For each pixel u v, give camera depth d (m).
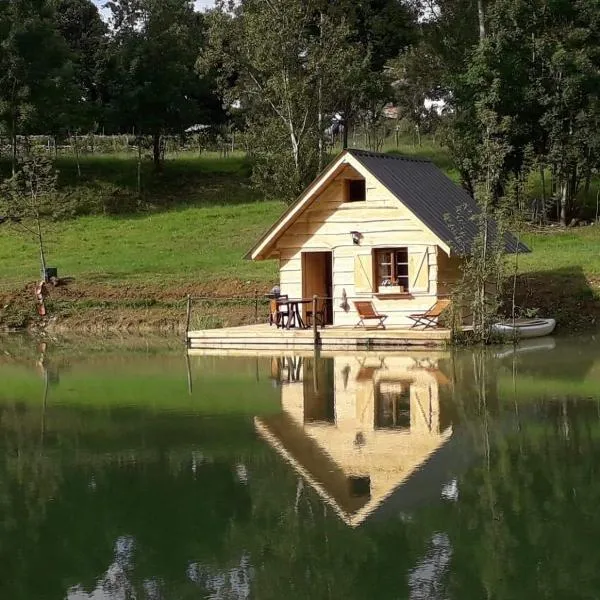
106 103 56.84
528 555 9.38
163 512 11.09
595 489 11.20
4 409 17.50
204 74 46.69
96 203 47.78
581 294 26.59
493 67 37.66
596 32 38.56
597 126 36.53
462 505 10.84
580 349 22.09
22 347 27.44
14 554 10.05
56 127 52.53
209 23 46.03
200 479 12.30
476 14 46.19
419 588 8.74
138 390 19.03
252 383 19.33
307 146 42.69
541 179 39.44
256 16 41.97
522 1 38.41
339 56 42.62
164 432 15.05
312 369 20.81
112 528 10.67
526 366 19.86
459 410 15.71
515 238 26.36
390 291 25.22
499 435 13.91
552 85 37.28
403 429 14.53
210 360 23.17
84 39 67.88
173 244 39.69
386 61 54.88
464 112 39.16
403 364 20.92
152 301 31.14
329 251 26.27
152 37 53.16
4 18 50.25
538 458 12.59
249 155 48.66
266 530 10.35
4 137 50.59
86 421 16.20
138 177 50.47
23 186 44.44
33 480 12.63
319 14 49.19
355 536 10.07
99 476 12.69
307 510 10.95
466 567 9.15
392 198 25.02
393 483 11.80
